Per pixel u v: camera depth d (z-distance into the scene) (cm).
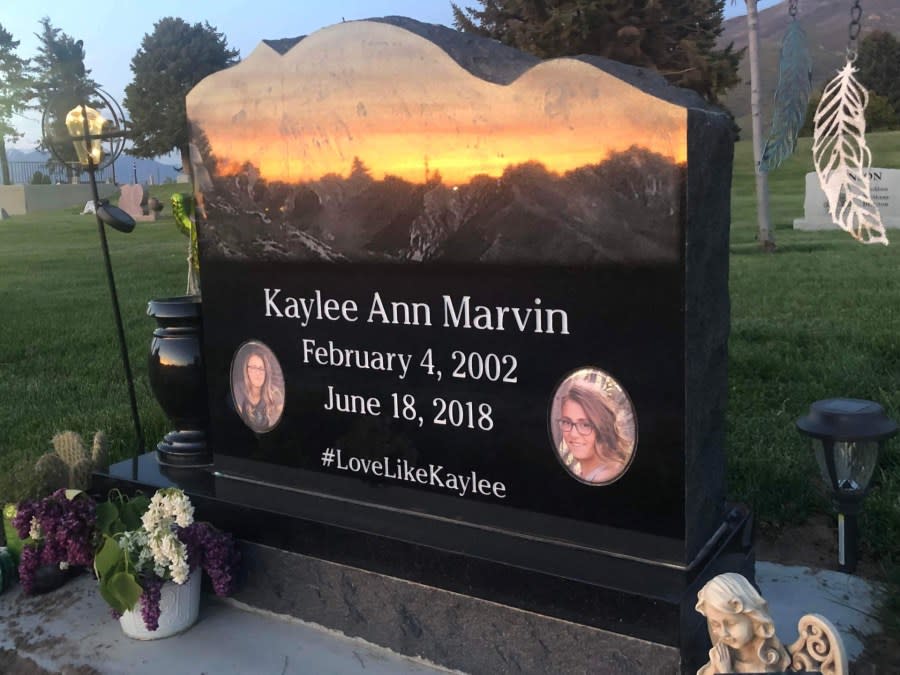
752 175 3203
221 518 368
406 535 320
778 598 355
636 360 278
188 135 371
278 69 340
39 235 2603
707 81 2622
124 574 336
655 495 283
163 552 336
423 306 320
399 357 330
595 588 277
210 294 381
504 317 302
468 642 308
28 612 377
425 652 319
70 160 492
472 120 297
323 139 333
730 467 480
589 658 282
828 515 432
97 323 1093
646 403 279
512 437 309
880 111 3991
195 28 5134
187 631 352
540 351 297
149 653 338
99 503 409
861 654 313
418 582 315
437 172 307
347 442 351
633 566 286
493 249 300
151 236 2470
